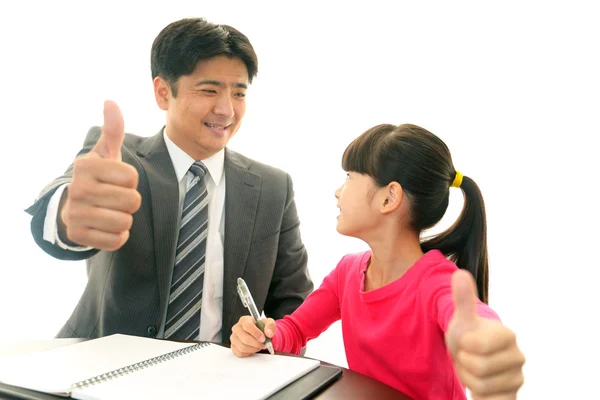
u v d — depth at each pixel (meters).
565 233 1.24
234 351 0.67
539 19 1.26
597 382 1.21
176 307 1.01
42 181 1.54
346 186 0.82
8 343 0.74
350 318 0.87
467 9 1.31
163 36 0.98
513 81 1.27
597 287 1.22
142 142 1.10
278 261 1.18
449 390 0.75
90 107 1.54
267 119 1.47
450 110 1.32
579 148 1.23
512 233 1.27
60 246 0.66
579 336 1.23
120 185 0.50
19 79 1.53
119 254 0.99
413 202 0.77
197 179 1.05
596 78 1.22
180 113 0.99
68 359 0.61
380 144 0.79
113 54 1.53
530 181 1.26
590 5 1.22
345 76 1.43
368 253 0.92
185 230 1.03
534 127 1.26
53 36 1.53
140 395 0.50
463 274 0.41
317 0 1.43
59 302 1.55
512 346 0.38
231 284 1.05
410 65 1.37
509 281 1.27
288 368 0.62
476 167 1.29
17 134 1.54
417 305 0.75
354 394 0.57
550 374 1.24
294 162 1.47
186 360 0.63
